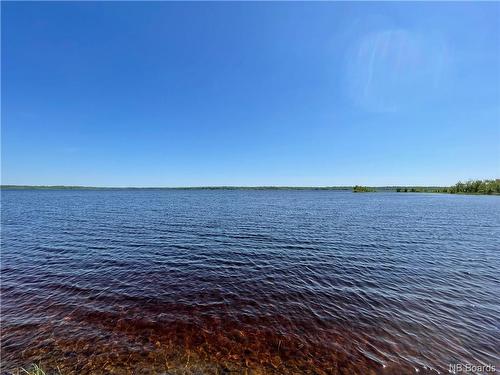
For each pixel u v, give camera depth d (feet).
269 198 279.69
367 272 40.60
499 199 264.11
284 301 30.60
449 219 102.12
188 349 21.86
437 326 25.38
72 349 21.47
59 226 81.15
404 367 19.93
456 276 38.88
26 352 20.95
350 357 21.06
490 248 55.83
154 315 27.09
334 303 30.14
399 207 160.45
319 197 306.96
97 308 28.48
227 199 254.88
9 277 37.47
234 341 23.03
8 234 68.54
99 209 136.87
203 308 28.73
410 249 54.75
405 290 33.86
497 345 22.54
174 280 37.01
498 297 31.78
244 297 31.63
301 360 20.77
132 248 54.54
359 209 145.07
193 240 62.49
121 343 22.40
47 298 30.81
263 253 51.39
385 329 24.88
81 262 44.86
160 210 133.59
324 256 49.44
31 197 275.18
